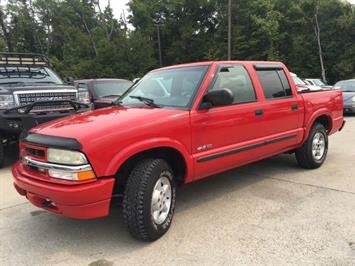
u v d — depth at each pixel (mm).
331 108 6562
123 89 11656
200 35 47875
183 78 4637
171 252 3584
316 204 4660
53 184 3457
